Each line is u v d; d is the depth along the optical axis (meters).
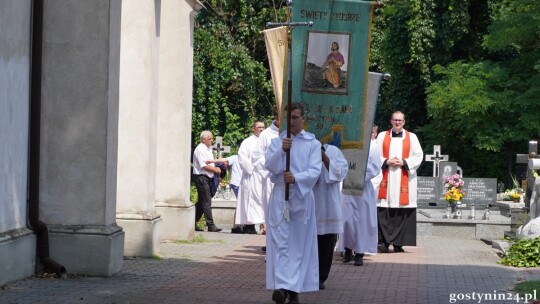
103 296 11.69
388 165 19.36
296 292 11.36
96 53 13.72
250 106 38.19
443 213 25.25
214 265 15.72
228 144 37.06
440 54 41.06
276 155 11.66
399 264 16.64
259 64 38.19
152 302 11.33
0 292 11.72
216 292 12.41
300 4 13.32
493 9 41.38
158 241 17.03
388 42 41.78
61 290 12.10
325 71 13.42
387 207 19.25
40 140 13.67
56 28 13.73
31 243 13.16
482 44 38.22
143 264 15.48
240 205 22.09
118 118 15.09
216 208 25.61
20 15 12.94
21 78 13.05
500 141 37.72
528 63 38.34
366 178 16.61
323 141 13.48
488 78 37.69
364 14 13.44
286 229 11.47
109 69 13.75
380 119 43.59
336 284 13.55
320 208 12.83
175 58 19.72
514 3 37.75
